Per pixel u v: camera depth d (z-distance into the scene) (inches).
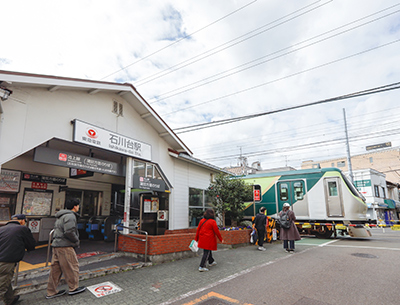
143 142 357.4
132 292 188.1
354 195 482.6
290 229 345.4
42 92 246.2
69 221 182.4
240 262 282.0
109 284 205.0
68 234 178.5
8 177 318.7
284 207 358.3
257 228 371.6
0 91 195.2
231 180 477.4
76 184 401.4
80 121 272.8
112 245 345.1
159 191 381.1
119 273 236.5
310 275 225.3
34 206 345.1
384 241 455.8
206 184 523.5
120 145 319.9
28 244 173.9
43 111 244.4
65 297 178.7
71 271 181.6
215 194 479.5
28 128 229.9
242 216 538.0
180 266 264.5
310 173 530.3
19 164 330.6
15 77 206.1
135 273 236.8
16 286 184.7
